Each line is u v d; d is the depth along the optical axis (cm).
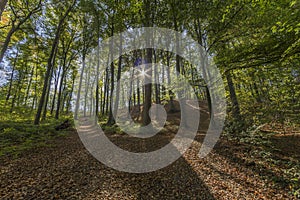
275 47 415
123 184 367
